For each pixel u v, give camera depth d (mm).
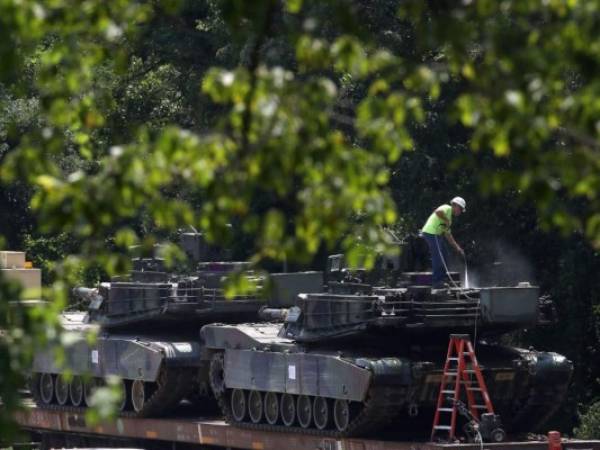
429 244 93688
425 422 98375
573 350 125812
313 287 105625
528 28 34625
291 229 144875
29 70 129000
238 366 100312
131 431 110250
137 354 108000
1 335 34500
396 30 128750
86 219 33625
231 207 33688
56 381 118062
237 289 36375
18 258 102688
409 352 94688
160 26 151125
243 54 131875
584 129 33031
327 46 34781
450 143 130500
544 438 91562
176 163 33562
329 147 33188
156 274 111688
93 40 43062
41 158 35031
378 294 91438
